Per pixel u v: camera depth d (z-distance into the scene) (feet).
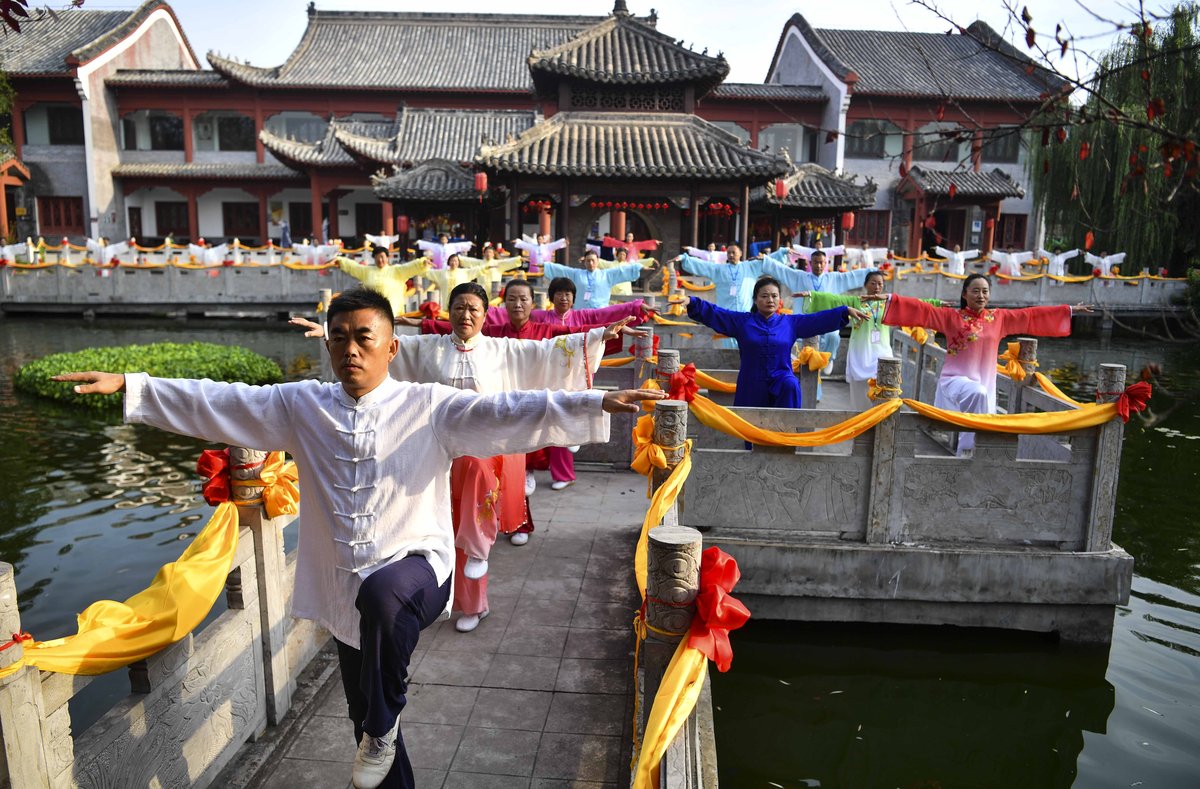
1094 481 19.99
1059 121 10.76
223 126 127.75
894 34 132.05
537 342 16.57
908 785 17.10
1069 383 63.31
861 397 30.99
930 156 121.90
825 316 24.23
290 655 14.79
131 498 33.53
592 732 13.60
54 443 41.22
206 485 12.72
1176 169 11.10
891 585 20.36
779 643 20.98
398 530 9.55
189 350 60.70
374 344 9.32
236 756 12.84
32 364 55.83
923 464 20.18
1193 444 42.83
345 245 127.75
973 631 20.83
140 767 10.44
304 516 10.03
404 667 9.10
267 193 125.18
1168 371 67.31
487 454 9.64
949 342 25.43
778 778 17.21
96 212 122.21
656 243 60.29
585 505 24.08
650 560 9.15
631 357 28.14
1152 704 19.60
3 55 111.65
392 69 126.41
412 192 86.28
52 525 30.53
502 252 62.03
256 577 13.33
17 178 120.26
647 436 14.48
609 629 16.90
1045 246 114.32
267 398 9.64
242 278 91.50
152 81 121.49
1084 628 20.67
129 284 90.79
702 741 11.52
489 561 20.02
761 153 61.72
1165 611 24.48
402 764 10.02
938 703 19.69
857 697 19.84
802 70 131.64
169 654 11.00
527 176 61.21
